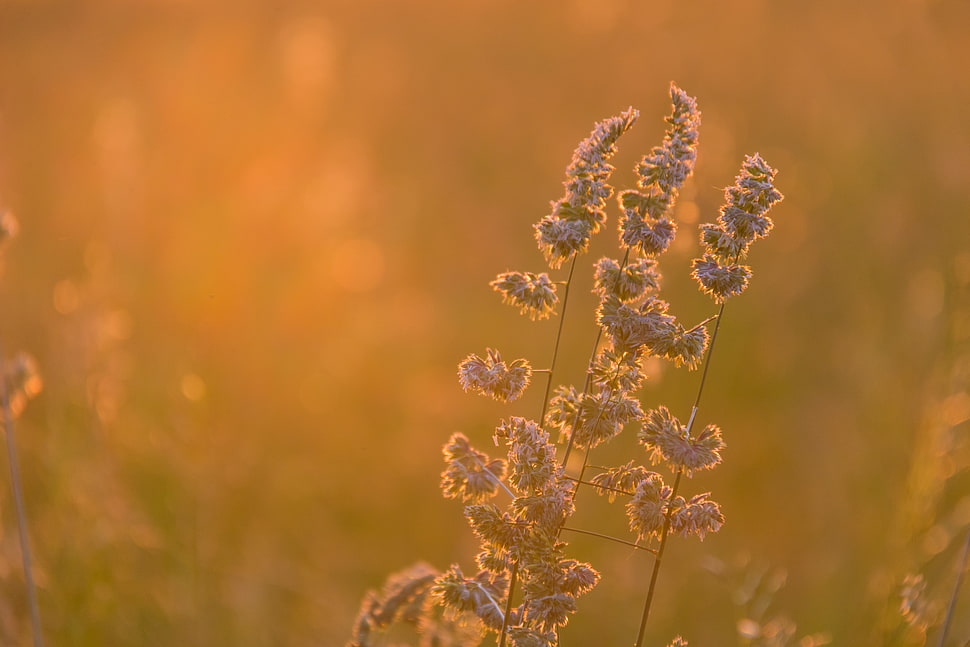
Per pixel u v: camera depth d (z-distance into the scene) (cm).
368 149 866
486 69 988
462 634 230
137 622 398
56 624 375
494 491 174
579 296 672
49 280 605
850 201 646
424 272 735
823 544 459
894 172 655
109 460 442
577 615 432
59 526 407
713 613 428
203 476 466
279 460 539
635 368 177
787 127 727
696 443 171
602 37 977
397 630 266
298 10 1192
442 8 1161
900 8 809
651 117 825
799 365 562
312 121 822
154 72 1024
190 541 431
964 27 786
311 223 693
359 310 662
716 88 800
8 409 268
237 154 756
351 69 1034
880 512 450
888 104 729
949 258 565
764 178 176
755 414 538
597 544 468
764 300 594
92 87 1030
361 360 614
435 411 586
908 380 505
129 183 661
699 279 175
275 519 496
